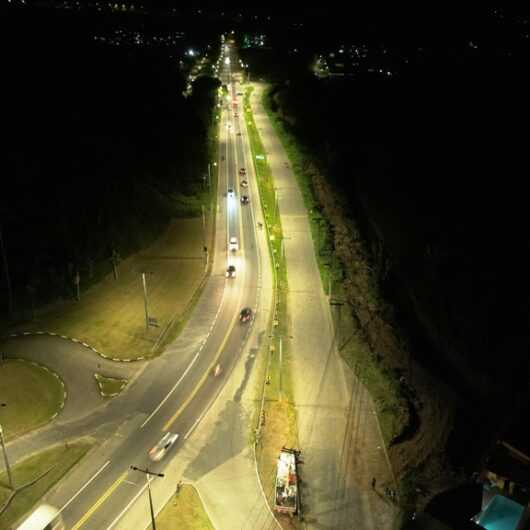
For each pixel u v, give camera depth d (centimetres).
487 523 4606
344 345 7919
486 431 6544
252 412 6656
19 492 5506
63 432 6284
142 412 6606
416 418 6775
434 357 8375
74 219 9769
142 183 12062
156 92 17262
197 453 6056
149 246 10700
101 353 7631
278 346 7869
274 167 15412
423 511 4888
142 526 5212
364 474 5838
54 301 8650
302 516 5347
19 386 6944
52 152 10638
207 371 7344
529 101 19075
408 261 11212
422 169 16075
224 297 9088
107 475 5744
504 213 12800
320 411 6712
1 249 8631
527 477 4488
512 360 8081
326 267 10125
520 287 9869
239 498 5541
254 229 11600
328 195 13788
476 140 17138
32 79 12962
